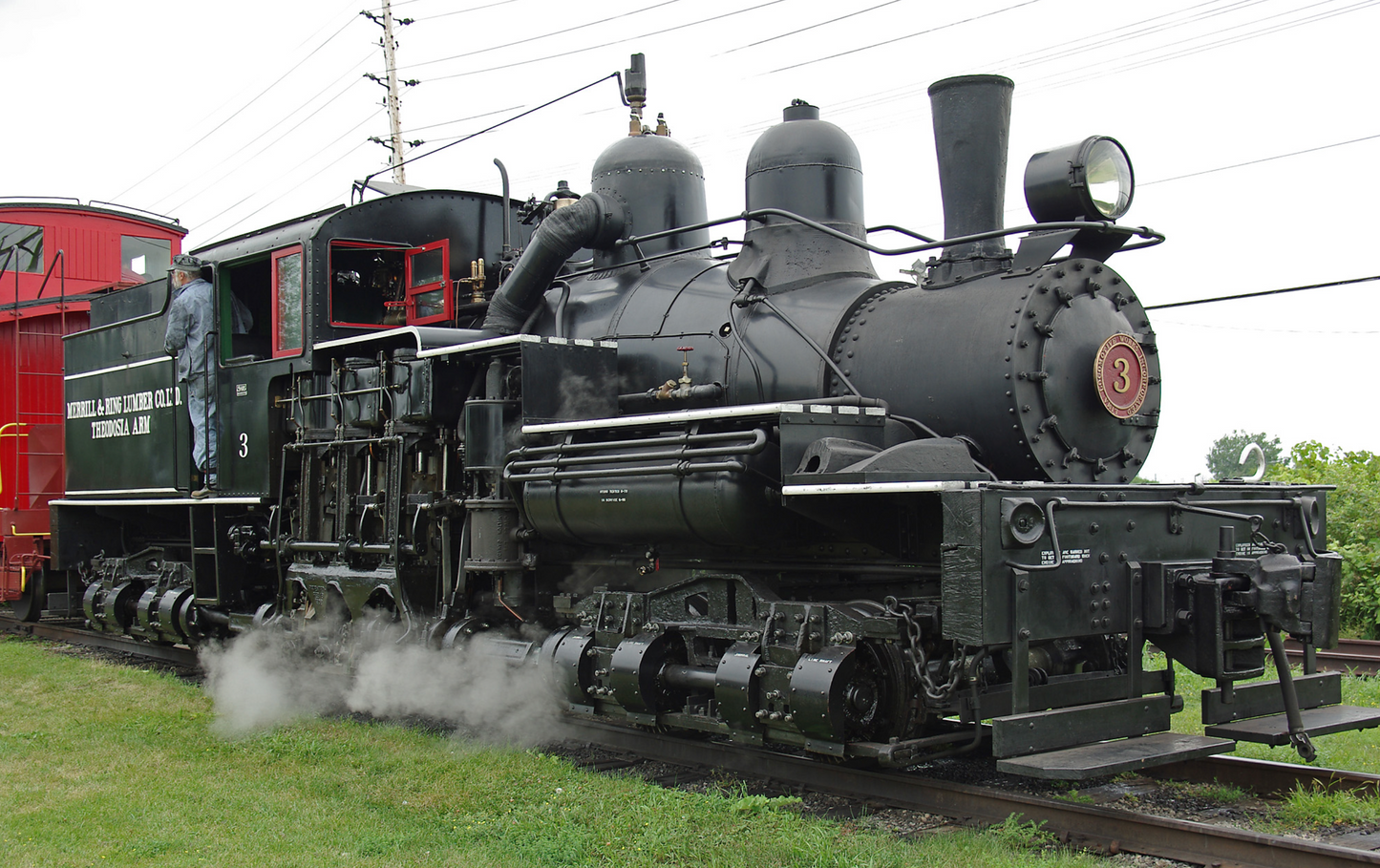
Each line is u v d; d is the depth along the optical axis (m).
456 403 8.38
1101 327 6.70
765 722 6.34
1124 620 5.95
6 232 15.44
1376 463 16.19
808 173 7.74
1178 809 5.97
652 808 5.94
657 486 6.79
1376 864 4.64
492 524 7.87
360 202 9.62
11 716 8.99
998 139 7.01
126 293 12.20
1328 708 6.67
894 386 6.76
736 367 7.39
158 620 11.40
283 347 9.73
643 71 9.53
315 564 9.35
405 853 5.45
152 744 7.97
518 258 9.48
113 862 5.35
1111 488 5.94
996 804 5.78
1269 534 6.83
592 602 7.52
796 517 6.70
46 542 14.59
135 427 11.92
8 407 14.91
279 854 5.46
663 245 8.81
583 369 7.91
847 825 5.71
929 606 6.15
